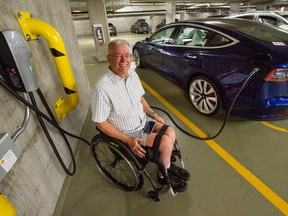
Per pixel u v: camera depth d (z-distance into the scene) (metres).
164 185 1.55
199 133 2.36
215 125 2.49
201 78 2.50
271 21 5.25
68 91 1.57
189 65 2.62
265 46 1.88
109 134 1.36
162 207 1.52
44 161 1.40
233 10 13.40
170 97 3.35
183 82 2.93
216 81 2.28
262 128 2.36
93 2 5.39
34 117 1.34
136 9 18.19
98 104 1.25
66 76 1.48
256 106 1.92
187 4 16.39
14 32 0.94
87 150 2.17
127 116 1.38
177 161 1.95
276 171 1.77
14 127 1.08
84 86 2.89
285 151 1.99
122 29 21.64
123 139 1.34
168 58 3.15
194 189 1.64
